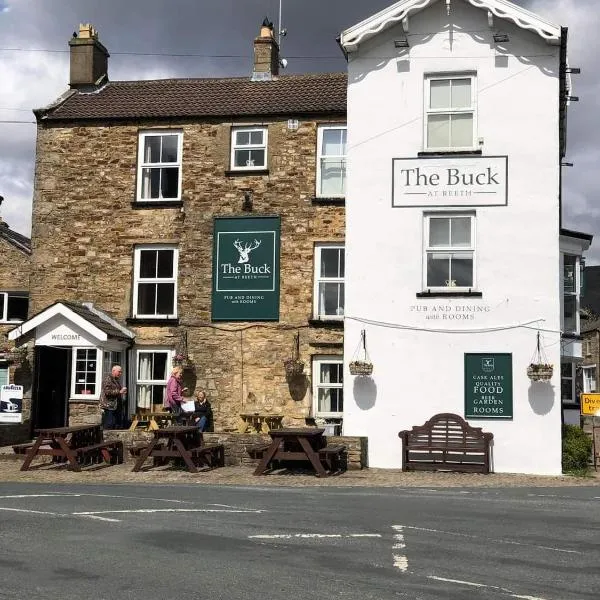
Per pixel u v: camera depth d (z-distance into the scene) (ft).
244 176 68.74
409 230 57.67
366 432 56.70
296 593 21.93
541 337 55.11
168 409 65.62
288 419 65.98
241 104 70.59
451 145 58.34
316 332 66.39
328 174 68.33
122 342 67.31
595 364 160.97
